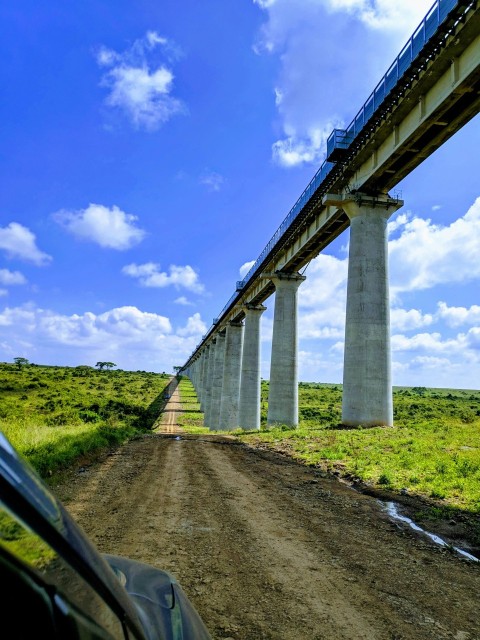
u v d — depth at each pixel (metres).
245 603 4.78
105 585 1.07
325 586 5.38
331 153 32.88
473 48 20.55
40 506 0.86
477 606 5.01
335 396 119.94
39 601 0.76
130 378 169.25
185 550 6.48
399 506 10.22
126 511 8.66
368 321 31.41
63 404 56.53
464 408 68.50
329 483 13.02
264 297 62.62
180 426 76.69
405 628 4.36
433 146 28.06
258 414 59.19
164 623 1.58
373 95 28.47
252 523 8.21
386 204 33.28
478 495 10.77
